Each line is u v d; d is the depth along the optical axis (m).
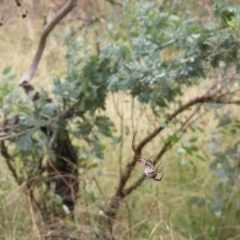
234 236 7.08
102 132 6.95
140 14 6.86
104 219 7.00
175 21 6.79
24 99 7.24
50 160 6.97
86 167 7.35
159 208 7.22
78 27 10.89
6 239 6.82
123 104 9.21
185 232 7.11
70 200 7.24
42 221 7.05
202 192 7.57
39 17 11.21
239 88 7.17
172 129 8.18
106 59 6.71
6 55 11.34
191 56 6.60
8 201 7.35
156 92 6.71
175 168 7.96
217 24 6.93
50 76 10.27
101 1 10.25
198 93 8.36
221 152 7.00
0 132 6.76
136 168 7.91
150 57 6.59
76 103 6.85
